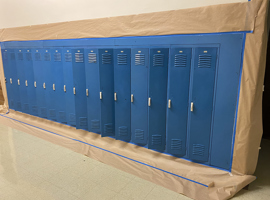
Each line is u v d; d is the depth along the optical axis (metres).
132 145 3.18
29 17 4.18
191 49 2.51
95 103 3.40
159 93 2.81
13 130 4.73
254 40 2.15
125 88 3.05
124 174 2.99
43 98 4.27
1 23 4.78
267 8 2.06
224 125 2.47
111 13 3.13
